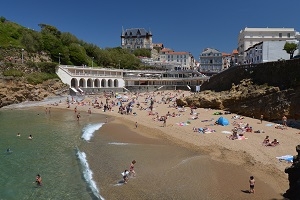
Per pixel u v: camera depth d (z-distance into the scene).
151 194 19.38
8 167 24.81
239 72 56.50
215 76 66.81
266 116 43.03
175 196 19.00
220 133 36.59
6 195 19.17
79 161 26.64
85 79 97.94
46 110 67.38
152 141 34.75
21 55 95.25
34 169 24.38
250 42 113.50
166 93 100.38
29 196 19.08
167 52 198.00
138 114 59.22
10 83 74.81
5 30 103.25
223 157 26.88
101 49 140.25
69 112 64.56
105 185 21.03
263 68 49.53
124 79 113.62
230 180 21.31
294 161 17.45
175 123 45.72
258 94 46.09
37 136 37.69
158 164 25.61
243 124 40.56
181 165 24.97
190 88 110.00
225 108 53.69
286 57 72.50
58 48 111.25
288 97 40.47
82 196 19.12
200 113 53.25
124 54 150.12
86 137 37.22
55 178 22.33
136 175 22.91
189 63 196.25
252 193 18.95
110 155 28.73
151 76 123.12
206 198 18.55
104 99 84.56
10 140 35.03
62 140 35.44
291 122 39.41
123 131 41.31
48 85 84.25
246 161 25.34
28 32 108.44
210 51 157.62
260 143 30.70
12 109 69.56
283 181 20.59
